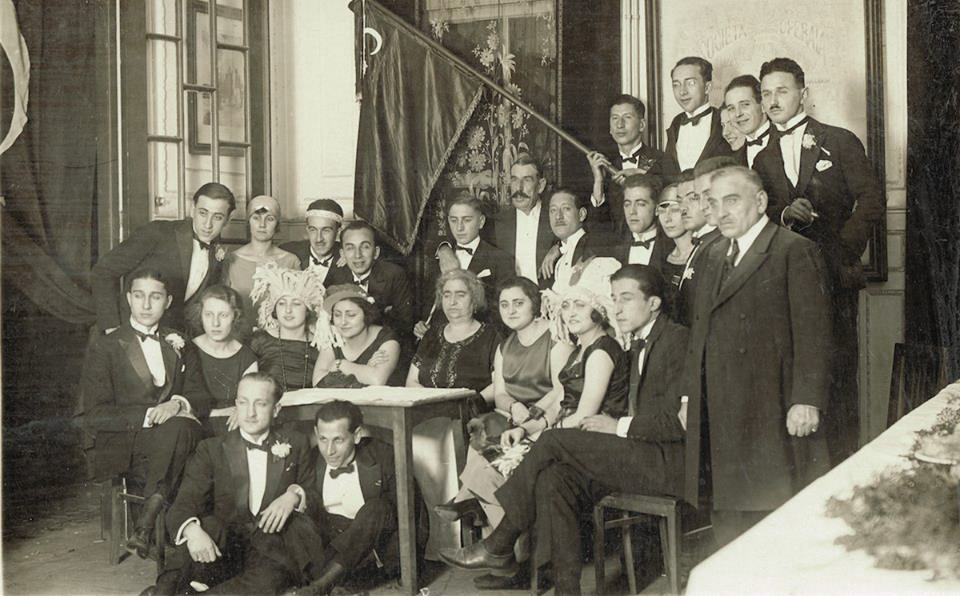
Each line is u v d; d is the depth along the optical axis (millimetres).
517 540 3857
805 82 4879
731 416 3758
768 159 4691
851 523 1980
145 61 5297
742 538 2002
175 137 5379
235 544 3959
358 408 3996
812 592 1702
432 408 4070
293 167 5906
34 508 4969
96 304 4863
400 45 5441
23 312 5012
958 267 4559
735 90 4750
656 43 5117
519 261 5090
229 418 4285
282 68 5848
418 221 5375
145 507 4113
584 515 3832
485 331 4621
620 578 3898
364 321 4770
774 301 3758
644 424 3787
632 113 5035
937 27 4609
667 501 3588
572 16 5148
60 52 5082
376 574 4055
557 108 5156
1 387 4953
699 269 3947
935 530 1857
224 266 5090
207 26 5531
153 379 4543
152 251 4965
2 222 4980
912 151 4672
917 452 2223
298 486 3979
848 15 4801
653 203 4664
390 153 5426
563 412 4156
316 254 5211
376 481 3988
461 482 4129
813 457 3732
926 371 4578
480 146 5305
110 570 4191
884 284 4742
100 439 4395
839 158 4598
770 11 4941
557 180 5121
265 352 4738
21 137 5012
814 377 3709
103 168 5176
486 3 5305
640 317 4000
